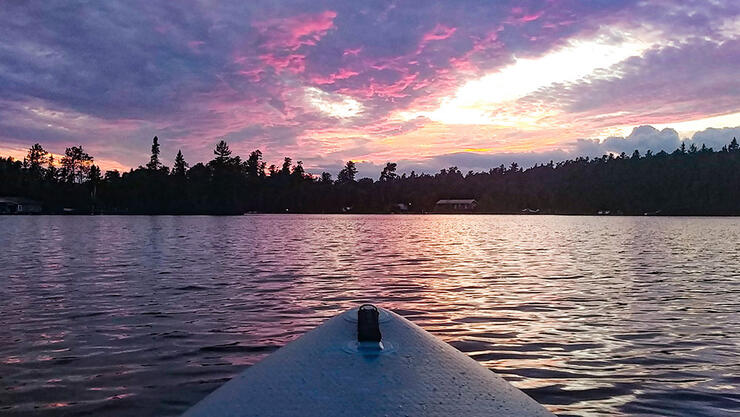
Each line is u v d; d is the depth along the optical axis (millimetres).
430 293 11922
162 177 136375
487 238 37844
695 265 18734
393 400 1464
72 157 132750
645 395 5434
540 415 1516
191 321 8680
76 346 7113
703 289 12727
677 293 12102
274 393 1521
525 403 1580
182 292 11758
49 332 7879
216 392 1672
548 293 12031
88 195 128125
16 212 117750
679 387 5676
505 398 1572
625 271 16625
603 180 155000
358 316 1815
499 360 6688
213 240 33156
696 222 83250
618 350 7160
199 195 140625
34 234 39656
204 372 6031
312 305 10234
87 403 5098
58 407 5000
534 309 10062
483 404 1505
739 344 7484
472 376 1677
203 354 6750
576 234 44344
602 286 13188
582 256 22609
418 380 1578
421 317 9289
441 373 1646
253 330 8062
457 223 78938
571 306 10383
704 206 136750
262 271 16016
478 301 10930
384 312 2047
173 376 5891
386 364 1645
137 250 24531
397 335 1864
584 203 153500
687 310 10016
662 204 142250
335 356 1698
